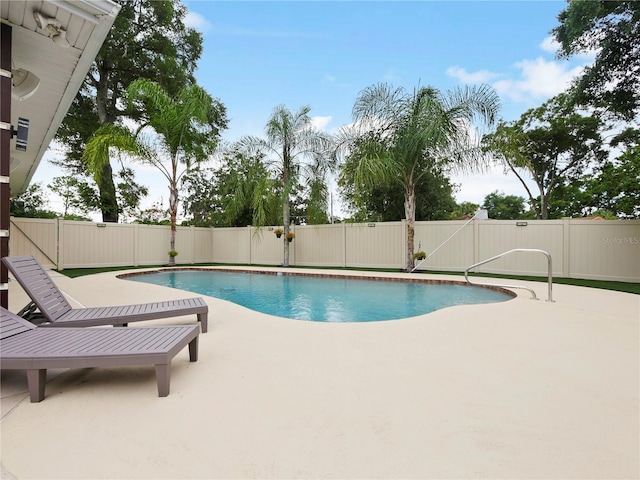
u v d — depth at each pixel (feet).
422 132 31.50
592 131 57.16
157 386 7.22
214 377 8.24
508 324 13.47
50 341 7.87
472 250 34.53
